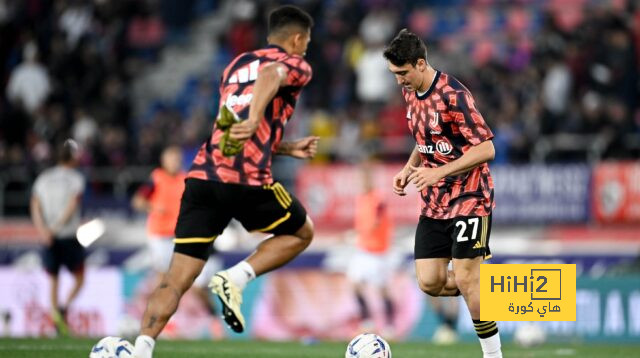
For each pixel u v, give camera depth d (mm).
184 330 48031
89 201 63031
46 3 79562
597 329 44688
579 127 58125
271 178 22969
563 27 68625
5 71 75750
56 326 45094
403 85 24328
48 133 67938
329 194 58531
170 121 68000
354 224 57969
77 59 74062
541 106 59938
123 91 73938
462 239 23781
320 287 48719
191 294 48281
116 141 66000
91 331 48875
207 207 22734
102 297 48969
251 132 21328
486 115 61250
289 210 23484
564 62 64375
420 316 47219
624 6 71750
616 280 44906
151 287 48562
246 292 48938
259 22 74875
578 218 55156
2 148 66000
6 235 61844
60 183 44906
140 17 82875
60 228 44781
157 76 82125
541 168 55812
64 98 72625
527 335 40000
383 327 48219
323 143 63906
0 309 49156
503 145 58375
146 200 45562
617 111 58562
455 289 25234
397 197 57438
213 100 69938
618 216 54562
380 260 47094
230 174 22406
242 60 23469
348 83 69562
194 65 82312
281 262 23953
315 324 48406
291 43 23844
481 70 67312
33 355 29406
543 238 55531
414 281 47594
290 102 23172
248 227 23875
